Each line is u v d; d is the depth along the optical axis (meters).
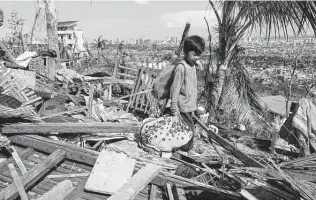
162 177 3.23
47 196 2.72
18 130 3.94
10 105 4.45
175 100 3.85
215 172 3.68
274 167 3.04
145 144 4.12
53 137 4.15
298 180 2.83
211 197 3.11
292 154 5.02
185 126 4.06
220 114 7.33
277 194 2.73
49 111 5.42
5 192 2.84
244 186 3.01
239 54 7.24
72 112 5.64
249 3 5.64
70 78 8.71
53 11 10.32
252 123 7.34
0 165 3.42
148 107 7.01
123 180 3.12
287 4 5.28
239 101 7.51
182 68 3.74
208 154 4.36
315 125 4.67
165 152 4.03
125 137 4.49
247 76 7.55
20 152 3.79
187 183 3.19
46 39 11.40
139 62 11.23
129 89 8.84
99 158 3.42
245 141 5.63
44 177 3.30
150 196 3.04
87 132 4.16
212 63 7.30
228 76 7.49
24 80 6.00
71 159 3.58
